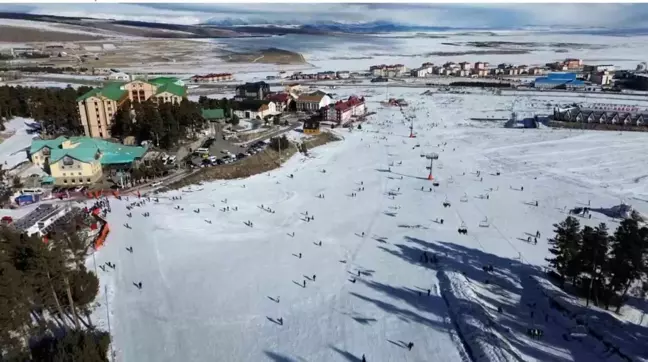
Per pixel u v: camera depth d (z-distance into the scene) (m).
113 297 62.22
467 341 54.09
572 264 62.16
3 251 53.56
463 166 126.69
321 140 150.12
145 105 128.50
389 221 90.44
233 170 115.94
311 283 67.00
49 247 60.84
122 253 73.94
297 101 193.62
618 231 59.66
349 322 58.09
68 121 138.75
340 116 173.12
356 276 69.19
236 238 81.31
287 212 93.94
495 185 111.75
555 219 91.56
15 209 88.56
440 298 63.66
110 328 55.78
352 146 147.12
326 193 105.81
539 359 51.44
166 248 76.19
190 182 107.50
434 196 104.50
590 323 57.19
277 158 128.62
